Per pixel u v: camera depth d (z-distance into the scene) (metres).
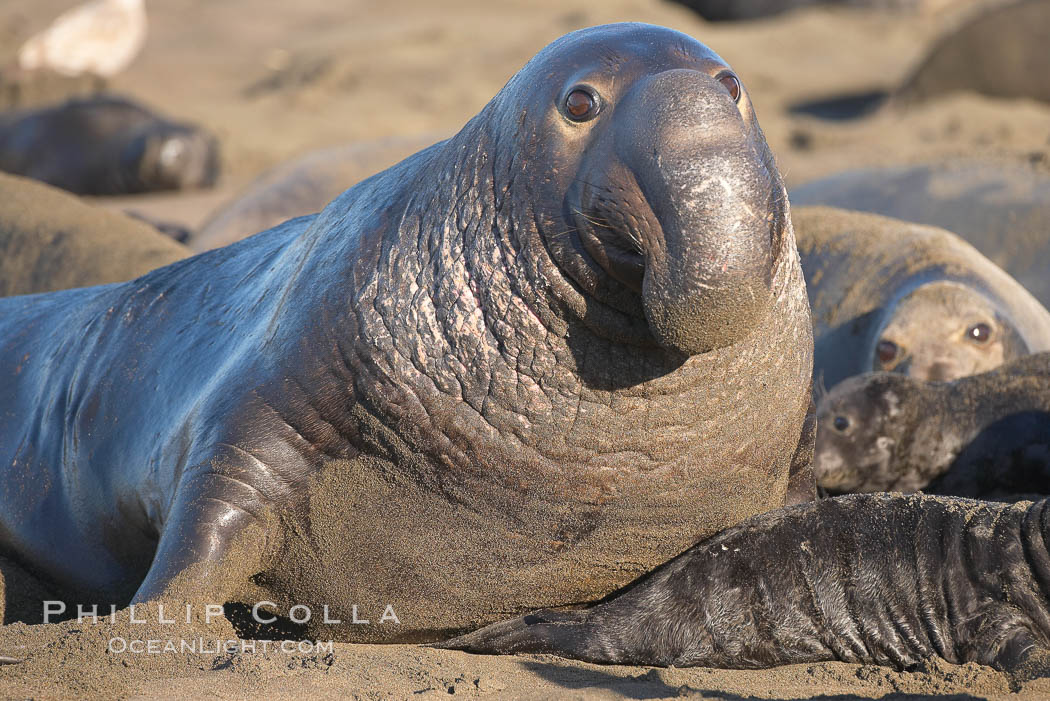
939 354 32.81
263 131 80.06
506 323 17.97
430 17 113.56
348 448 18.95
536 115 17.70
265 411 19.25
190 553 18.69
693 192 15.68
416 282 18.64
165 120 72.75
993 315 33.53
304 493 19.20
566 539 19.05
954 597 19.45
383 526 19.12
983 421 28.56
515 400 18.17
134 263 31.80
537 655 19.16
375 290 18.91
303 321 19.44
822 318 36.28
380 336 18.64
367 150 52.53
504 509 18.75
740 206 15.70
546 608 19.84
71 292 25.77
